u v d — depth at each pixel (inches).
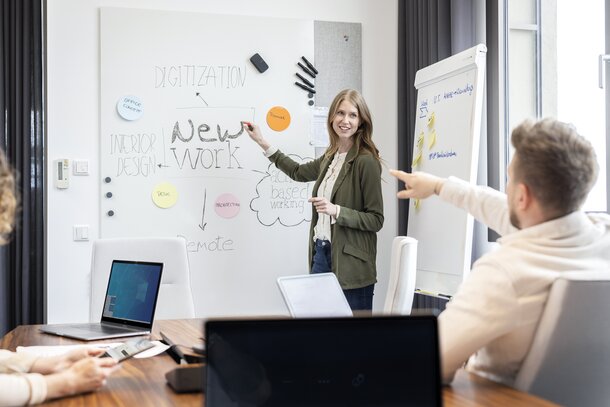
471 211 66.6
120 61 147.9
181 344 70.1
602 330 49.1
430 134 139.3
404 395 39.5
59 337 80.3
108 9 147.0
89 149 146.5
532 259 49.2
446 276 131.0
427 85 142.1
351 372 39.6
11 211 52.2
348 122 130.6
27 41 140.3
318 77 160.4
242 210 155.0
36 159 141.5
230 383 38.9
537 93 134.4
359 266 128.8
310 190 159.0
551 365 49.2
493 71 135.3
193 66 152.3
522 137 50.5
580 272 48.5
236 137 154.6
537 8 135.7
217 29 153.6
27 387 46.9
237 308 154.4
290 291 66.7
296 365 39.4
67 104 145.0
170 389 51.6
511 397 46.7
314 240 136.6
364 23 164.1
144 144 149.3
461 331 48.5
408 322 40.2
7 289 140.4
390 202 164.6
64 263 144.7
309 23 159.6
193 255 152.1
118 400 48.1
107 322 88.6
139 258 104.5
